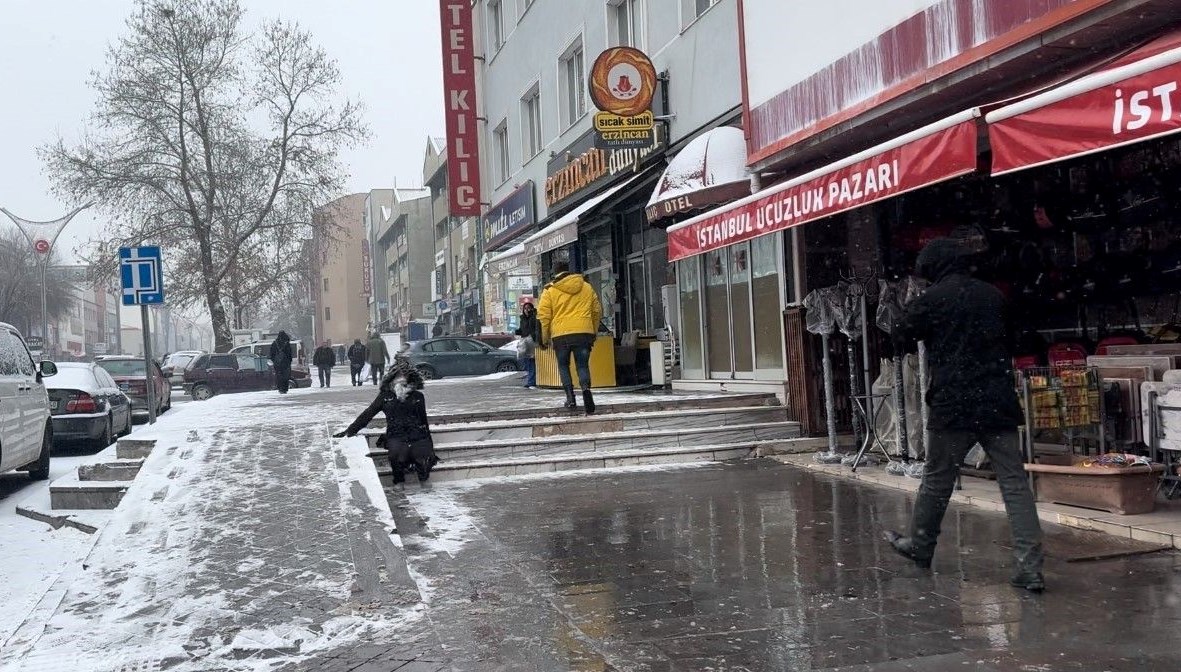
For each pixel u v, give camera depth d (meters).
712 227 9.29
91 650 4.28
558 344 10.76
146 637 4.44
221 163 41.66
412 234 70.56
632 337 15.55
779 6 9.80
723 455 10.05
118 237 40.34
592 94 14.16
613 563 5.80
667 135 14.78
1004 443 4.99
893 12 8.00
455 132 24.64
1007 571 5.22
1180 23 5.98
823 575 5.33
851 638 4.24
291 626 4.57
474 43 26.88
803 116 9.45
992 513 6.80
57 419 14.16
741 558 5.80
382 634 4.49
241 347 40.44
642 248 16.89
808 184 7.67
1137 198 8.08
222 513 6.76
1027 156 5.41
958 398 5.03
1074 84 5.07
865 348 8.81
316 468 8.23
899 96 7.92
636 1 16.44
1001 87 7.42
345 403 15.14
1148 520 6.03
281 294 46.91
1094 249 8.48
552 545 6.36
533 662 4.09
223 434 10.09
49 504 9.55
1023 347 9.07
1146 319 8.09
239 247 42.00
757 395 11.21
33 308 63.06
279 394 20.81
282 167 40.62
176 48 39.06
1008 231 9.20
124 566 5.57
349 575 5.35
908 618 4.49
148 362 12.88
